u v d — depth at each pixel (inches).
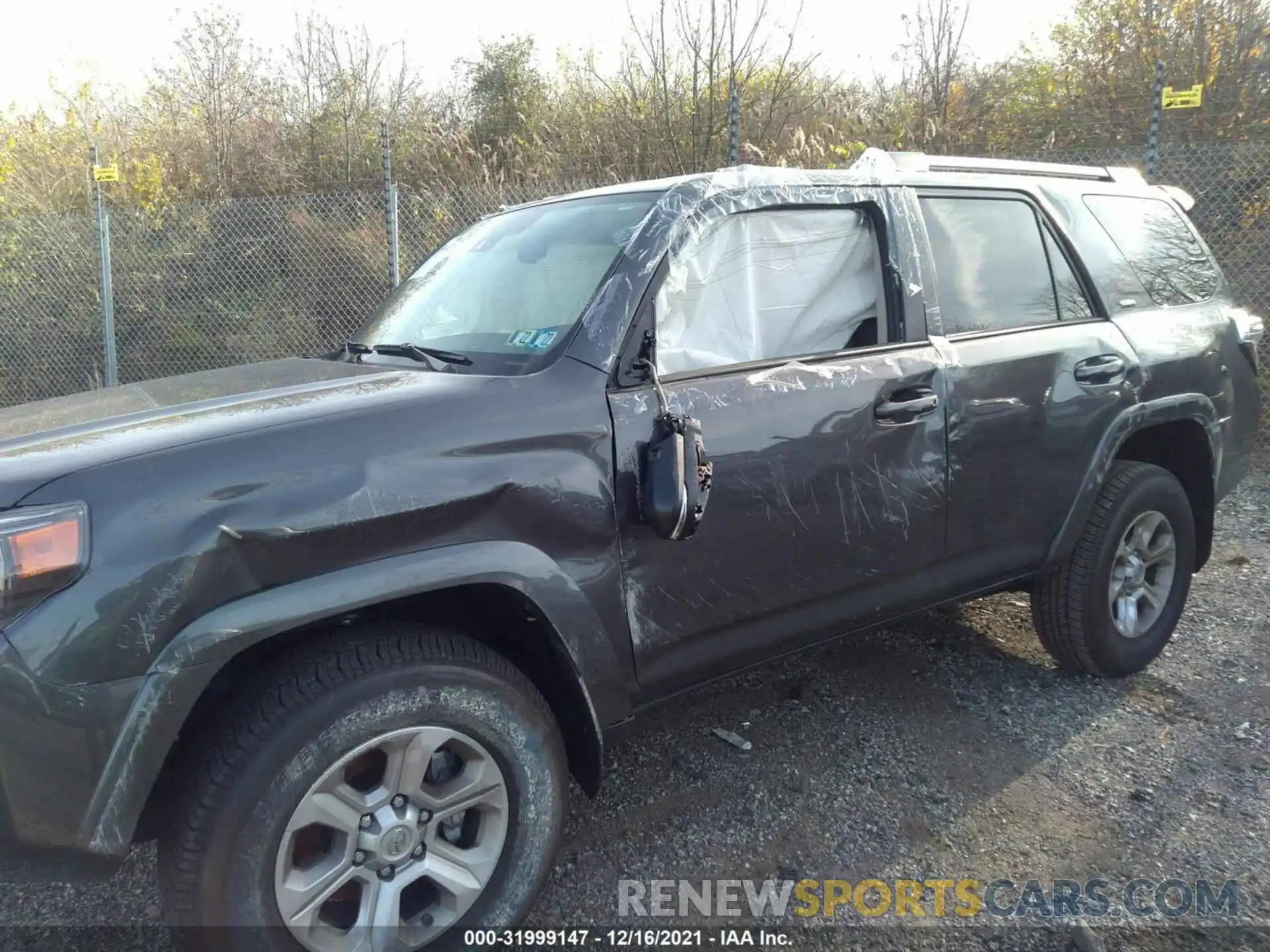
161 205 384.8
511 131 432.1
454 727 81.1
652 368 93.8
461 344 105.1
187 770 74.1
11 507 68.1
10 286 351.3
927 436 113.2
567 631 86.4
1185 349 143.5
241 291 354.0
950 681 143.7
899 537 112.3
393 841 79.5
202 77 444.8
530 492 84.3
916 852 103.7
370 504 76.3
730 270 105.1
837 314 112.7
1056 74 388.8
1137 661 141.2
